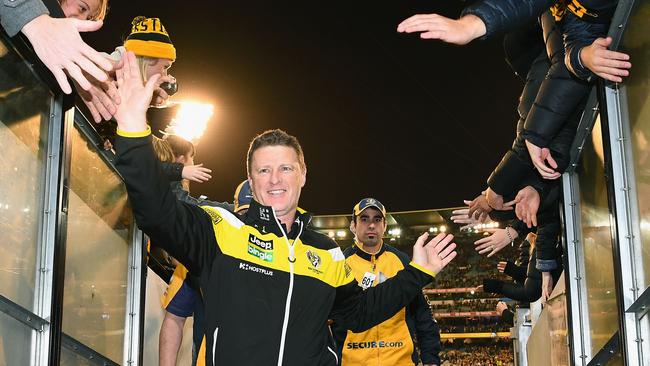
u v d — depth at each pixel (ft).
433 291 65.62
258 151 7.51
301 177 7.67
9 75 6.79
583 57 8.48
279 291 7.03
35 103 7.49
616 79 8.05
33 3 6.07
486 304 64.64
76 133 9.25
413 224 68.18
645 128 7.44
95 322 10.12
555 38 10.29
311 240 7.53
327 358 7.25
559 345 14.99
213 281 6.97
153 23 11.39
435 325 14.55
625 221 8.35
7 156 6.81
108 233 10.75
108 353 10.71
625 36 8.09
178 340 10.57
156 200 6.40
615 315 9.31
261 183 7.41
